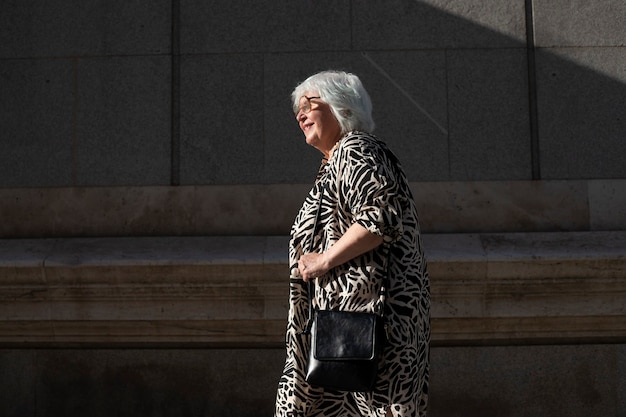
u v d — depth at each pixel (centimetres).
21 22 502
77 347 478
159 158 491
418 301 249
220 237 477
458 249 454
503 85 492
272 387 472
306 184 486
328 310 238
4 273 454
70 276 453
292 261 259
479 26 495
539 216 482
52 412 476
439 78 493
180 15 499
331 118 263
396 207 238
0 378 479
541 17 495
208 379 475
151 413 475
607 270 443
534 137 489
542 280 446
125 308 458
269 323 458
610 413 466
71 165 492
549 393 468
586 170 487
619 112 490
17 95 498
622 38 494
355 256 239
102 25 500
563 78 492
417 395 247
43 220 488
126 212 487
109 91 496
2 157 495
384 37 496
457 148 488
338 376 229
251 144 490
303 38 496
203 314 456
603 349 469
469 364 471
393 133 490
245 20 498
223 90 494
